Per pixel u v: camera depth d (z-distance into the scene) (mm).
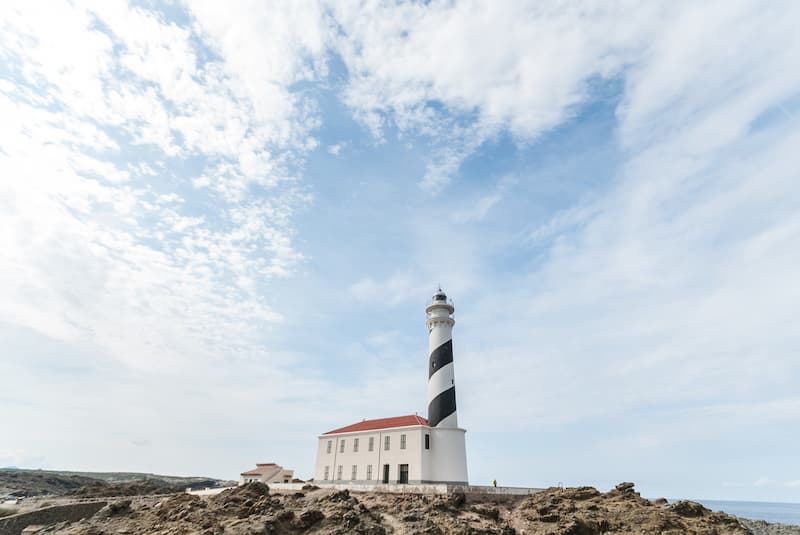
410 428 54781
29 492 69812
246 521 35375
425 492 45188
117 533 37312
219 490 54156
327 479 61875
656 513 38156
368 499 45094
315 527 36344
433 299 63062
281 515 36562
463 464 53562
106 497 58625
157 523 39031
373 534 35938
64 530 42469
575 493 45219
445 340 59688
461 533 36656
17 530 45938
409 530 37375
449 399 56531
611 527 37469
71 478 85312
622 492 44938
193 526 35406
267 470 76062
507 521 41438
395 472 54438
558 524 38469
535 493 48031
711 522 37781
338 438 63000
